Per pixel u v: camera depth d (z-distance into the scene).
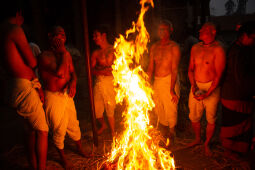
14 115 4.79
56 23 9.03
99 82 3.28
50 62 2.47
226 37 14.79
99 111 3.46
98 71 3.28
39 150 2.44
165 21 2.96
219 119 4.02
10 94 2.25
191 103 2.94
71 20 9.32
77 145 3.02
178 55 2.94
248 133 2.75
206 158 2.87
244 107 2.66
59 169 2.79
